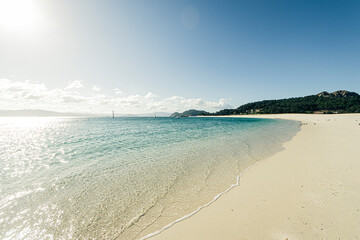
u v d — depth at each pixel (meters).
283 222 4.32
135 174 8.03
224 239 3.88
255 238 3.84
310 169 7.90
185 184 6.90
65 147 15.23
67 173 8.28
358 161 8.55
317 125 32.06
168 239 3.96
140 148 13.86
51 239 4.04
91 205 5.42
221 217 4.69
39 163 10.18
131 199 5.78
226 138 18.75
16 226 4.45
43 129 42.34
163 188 6.57
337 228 3.98
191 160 10.22
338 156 9.62
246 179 7.27
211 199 5.71
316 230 3.96
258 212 4.82
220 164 9.42
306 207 4.88
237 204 5.32
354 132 19.38
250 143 15.48
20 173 8.40
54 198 5.85
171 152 12.32
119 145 15.44
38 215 4.91
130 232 4.24
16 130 42.03
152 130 30.48
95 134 25.48
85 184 6.97
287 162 9.29
